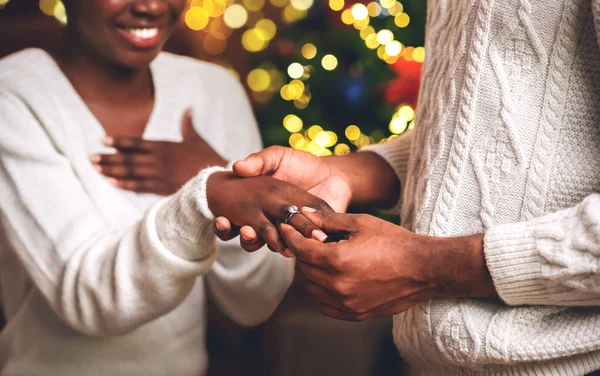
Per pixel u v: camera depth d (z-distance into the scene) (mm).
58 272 1272
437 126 969
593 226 829
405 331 1011
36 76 1378
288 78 2539
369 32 2277
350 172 1192
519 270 870
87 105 1422
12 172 1312
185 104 1514
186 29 2850
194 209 1119
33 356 1391
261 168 1133
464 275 899
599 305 888
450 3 1006
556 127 900
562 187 902
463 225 944
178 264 1152
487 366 942
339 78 2365
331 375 2340
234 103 1597
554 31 897
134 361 1394
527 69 910
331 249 926
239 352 2750
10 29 2422
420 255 909
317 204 1044
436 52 1019
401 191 1217
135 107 1471
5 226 1311
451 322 935
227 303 1497
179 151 1431
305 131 2412
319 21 2500
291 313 2445
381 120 2314
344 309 958
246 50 3254
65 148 1344
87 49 1402
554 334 898
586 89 896
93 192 1353
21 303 1461
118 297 1196
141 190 1401
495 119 919
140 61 1383
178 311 1438
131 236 1209
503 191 920
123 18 1336
